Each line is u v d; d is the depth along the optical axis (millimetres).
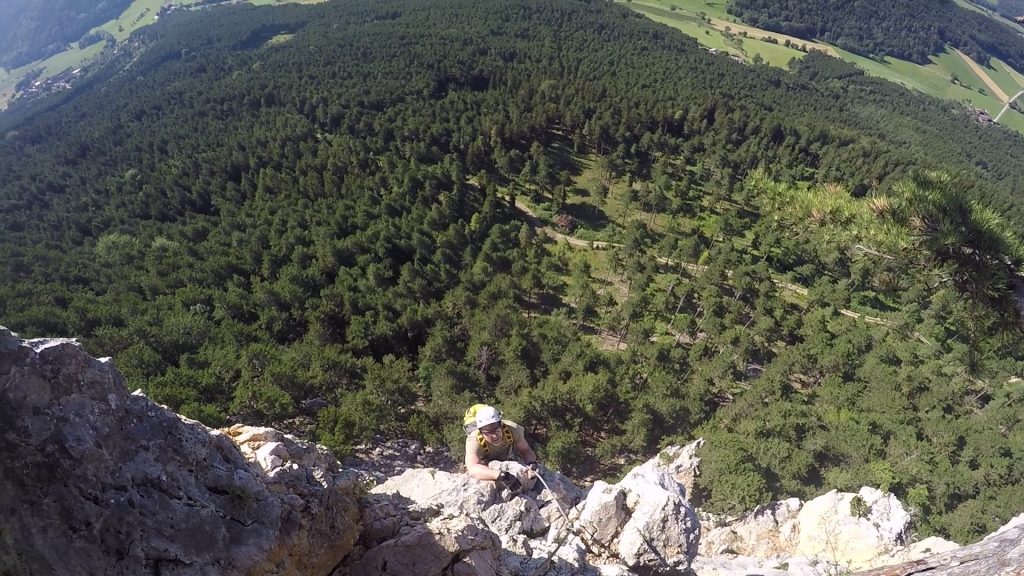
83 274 81750
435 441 43375
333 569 6801
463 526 7570
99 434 4988
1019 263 9922
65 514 4566
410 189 104312
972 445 45938
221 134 140125
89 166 139625
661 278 87500
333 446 38500
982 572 6480
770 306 76250
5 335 4793
